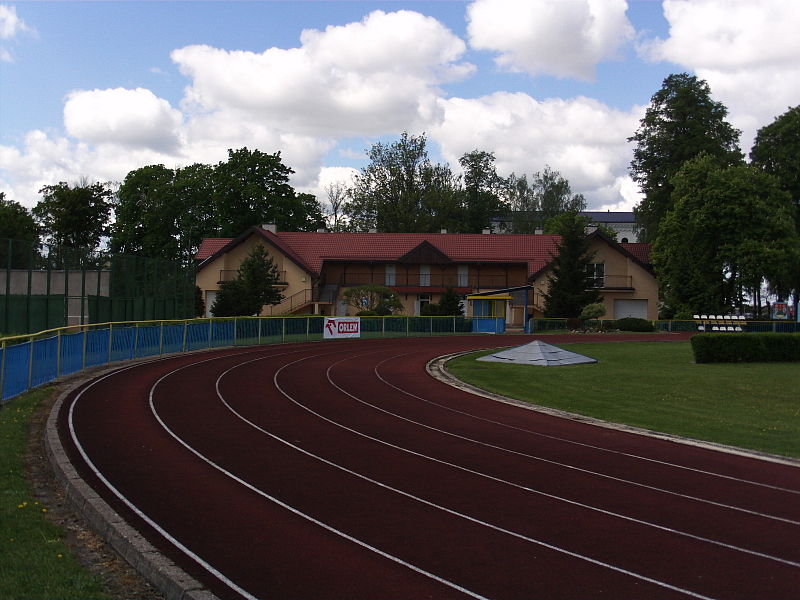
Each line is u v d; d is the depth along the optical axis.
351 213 81.38
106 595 6.84
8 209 74.31
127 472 11.91
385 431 16.38
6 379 16.97
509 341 45.22
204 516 9.77
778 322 55.22
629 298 62.00
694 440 15.73
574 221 56.84
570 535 9.38
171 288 43.56
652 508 10.70
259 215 70.38
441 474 12.52
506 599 7.35
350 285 61.41
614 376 26.98
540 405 20.55
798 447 15.09
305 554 8.47
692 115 60.84
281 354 34.12
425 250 61.28
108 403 18.44
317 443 14.83
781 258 53.16
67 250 33.28
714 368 29.64
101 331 25.06
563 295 55.94
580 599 7.38
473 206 90.25
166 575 7.37
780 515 10.45
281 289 58.09
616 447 15.06
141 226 70.31
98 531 9.03
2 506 9.29
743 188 53.94
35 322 31.36
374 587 7.57
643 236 96.00
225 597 7.26
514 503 10.82
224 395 20.84
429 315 54.22
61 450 13.01
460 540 9.09
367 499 10.83
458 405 20.50
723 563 8.48
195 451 13.66
